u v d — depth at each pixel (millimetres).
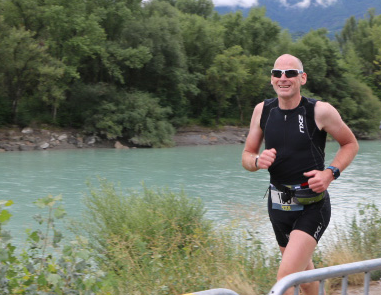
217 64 59750
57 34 49844
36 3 49562
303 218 3660
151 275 5289
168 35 54094
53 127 49406
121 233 7023
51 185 23078
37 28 50688
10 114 48250
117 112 49562
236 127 60344
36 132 47625
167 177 26281
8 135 46281
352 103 62844
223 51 61156
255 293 5203
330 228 9242
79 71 54938
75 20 49531
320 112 3648
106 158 37500
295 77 3656
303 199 3639
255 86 62125
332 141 51406
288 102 3705
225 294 2322
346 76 65125
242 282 5250
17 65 45688
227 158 37812
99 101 49938
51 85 47719
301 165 3658
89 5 53594
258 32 67562
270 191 3832
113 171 29047
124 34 53312
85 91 49562
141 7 58094
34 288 3883
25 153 41719
